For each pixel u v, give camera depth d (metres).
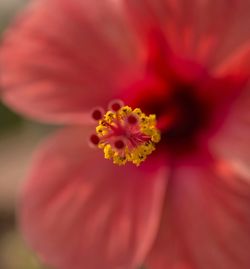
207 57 0.26
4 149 0.46
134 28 0.27
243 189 0.26
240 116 0.27
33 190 0.28
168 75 0.28
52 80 0.28
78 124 0.28
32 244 0.28
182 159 0.28
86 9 0.27
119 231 0.27
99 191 0.28
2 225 0.46
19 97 0.28
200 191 0.27
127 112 0.25
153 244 0.27
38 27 0.27
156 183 0.28
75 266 0.27
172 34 0.26
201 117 0.28
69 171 0.28
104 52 0.27
